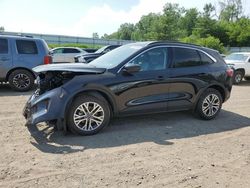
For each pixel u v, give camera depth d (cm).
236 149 542
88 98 579
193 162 480
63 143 544
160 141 570
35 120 552
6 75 1088
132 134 604
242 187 407
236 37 7731
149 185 404
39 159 473
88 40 6638
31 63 1105
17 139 559
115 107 609
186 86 684
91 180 412
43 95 565
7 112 762
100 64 650
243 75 1627
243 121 739
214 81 724
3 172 429
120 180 414
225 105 938
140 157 492
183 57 691
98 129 595
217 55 758
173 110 682
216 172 448
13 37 1091
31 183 400
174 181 417
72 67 593
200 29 7869
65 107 560
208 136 610
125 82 610
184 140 580
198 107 716
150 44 656
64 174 427
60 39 6294
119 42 6975
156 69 652
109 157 488
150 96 643
